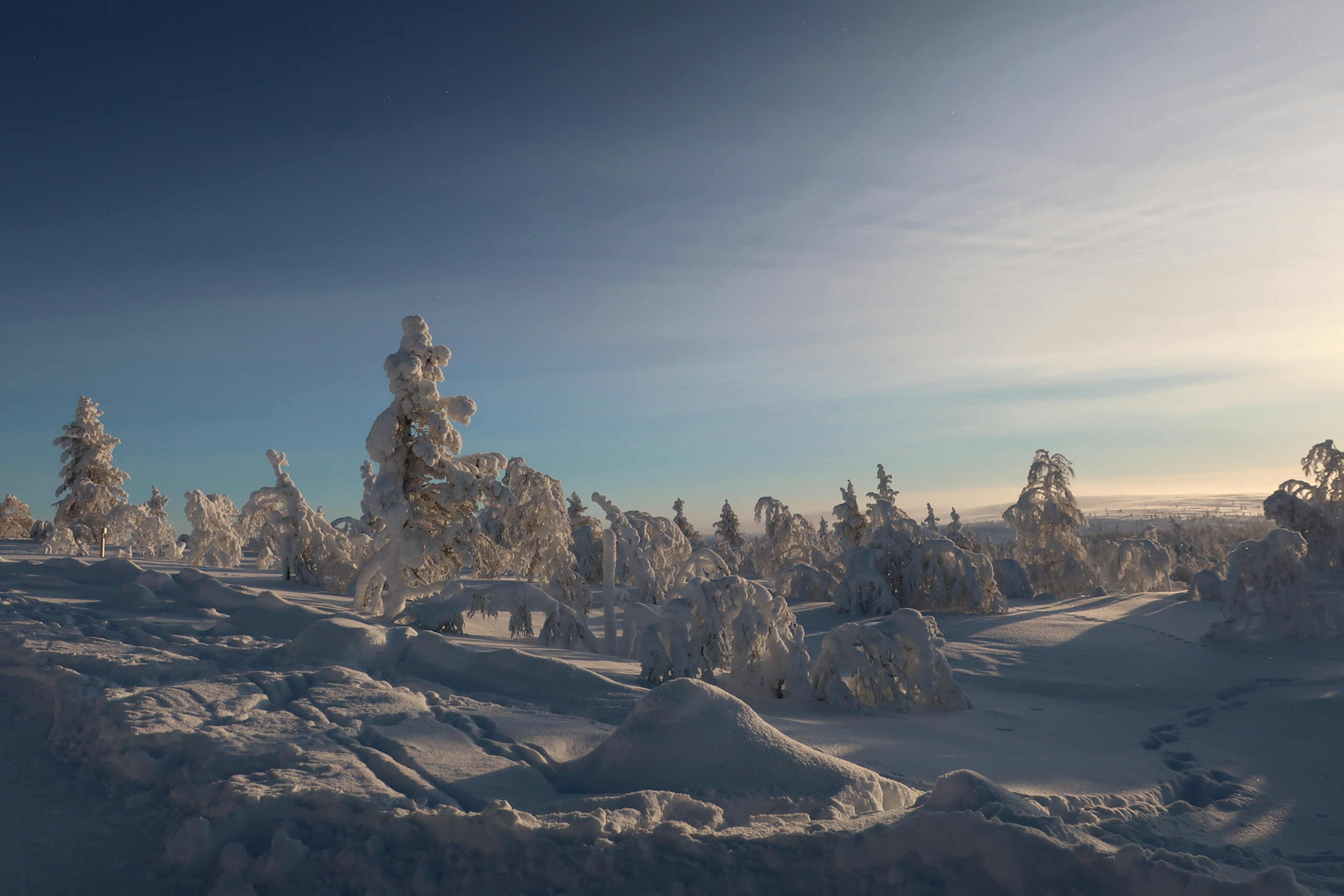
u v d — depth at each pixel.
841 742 8.49
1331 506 29.80
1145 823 6.05
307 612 12.85
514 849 4.04
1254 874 3.59
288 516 22.94
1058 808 6.05
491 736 6.89
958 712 11.42
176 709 6.72
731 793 5.39
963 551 27.00
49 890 4.10
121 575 16.81
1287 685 13.60
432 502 18.22
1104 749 9.56
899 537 28.97
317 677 8.38
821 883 3.64
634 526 24.23
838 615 27.59
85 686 7.40
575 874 3.86
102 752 5.98
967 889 3.42
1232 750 9.51
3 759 6.09
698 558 20.56
